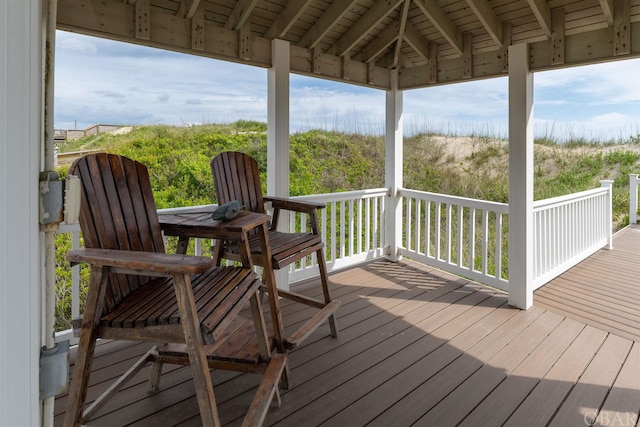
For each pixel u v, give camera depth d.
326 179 8.10
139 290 1.77
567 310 3.44
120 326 1.46
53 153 0.73
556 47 3.19
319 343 2.78
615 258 5.20
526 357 2.61
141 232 1.91
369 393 2.19
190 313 1.34
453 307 3.47
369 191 4.65
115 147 6.52
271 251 2.38
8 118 0.63
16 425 0.66
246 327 2.34
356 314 3.30
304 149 7.95
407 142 8.89
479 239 7.35
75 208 0.74
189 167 6.77
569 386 2.28
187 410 2.02
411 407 2.08
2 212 0.63
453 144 8.27
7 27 0.62
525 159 3.38
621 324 3.14
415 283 4.11
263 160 7.48
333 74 4.03
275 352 2.55
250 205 2.95
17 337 0.65
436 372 2.42
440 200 4.32
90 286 1.45
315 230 2.86
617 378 2.36
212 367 1.99
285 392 2.20
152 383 2.16
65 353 0.74
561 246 4.57
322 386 2.25
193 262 1.33
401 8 3.84
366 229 4.74
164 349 2.01
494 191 7.59
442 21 3.72
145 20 2.84
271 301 2.28
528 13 3.40
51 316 0.72
